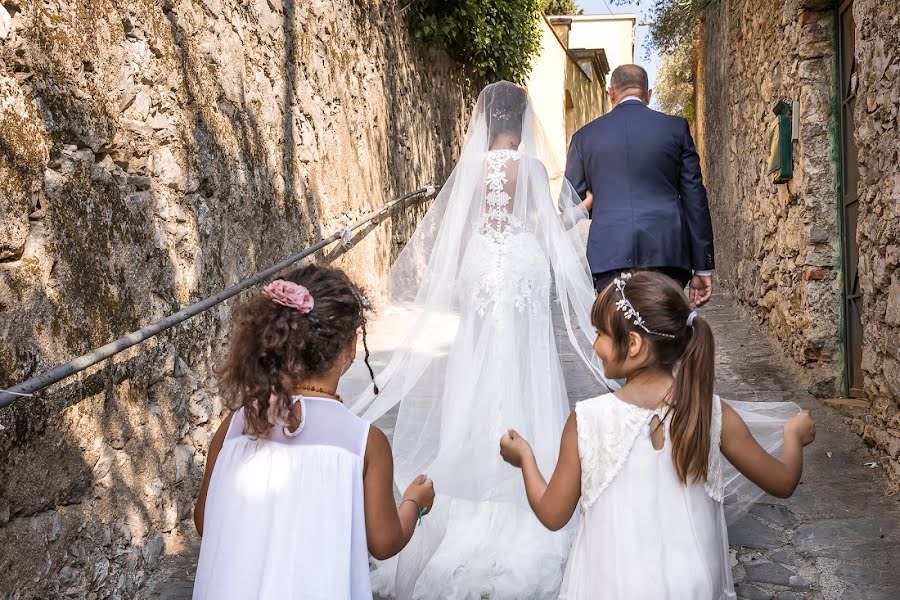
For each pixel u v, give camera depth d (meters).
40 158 2.54
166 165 3.46
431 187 8.46
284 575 1.56
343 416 1.70
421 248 3.28
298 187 5.42
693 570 1.75
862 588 2.79
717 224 10.01
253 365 1.64
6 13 2.41
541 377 3.09
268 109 4.89
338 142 6.44
